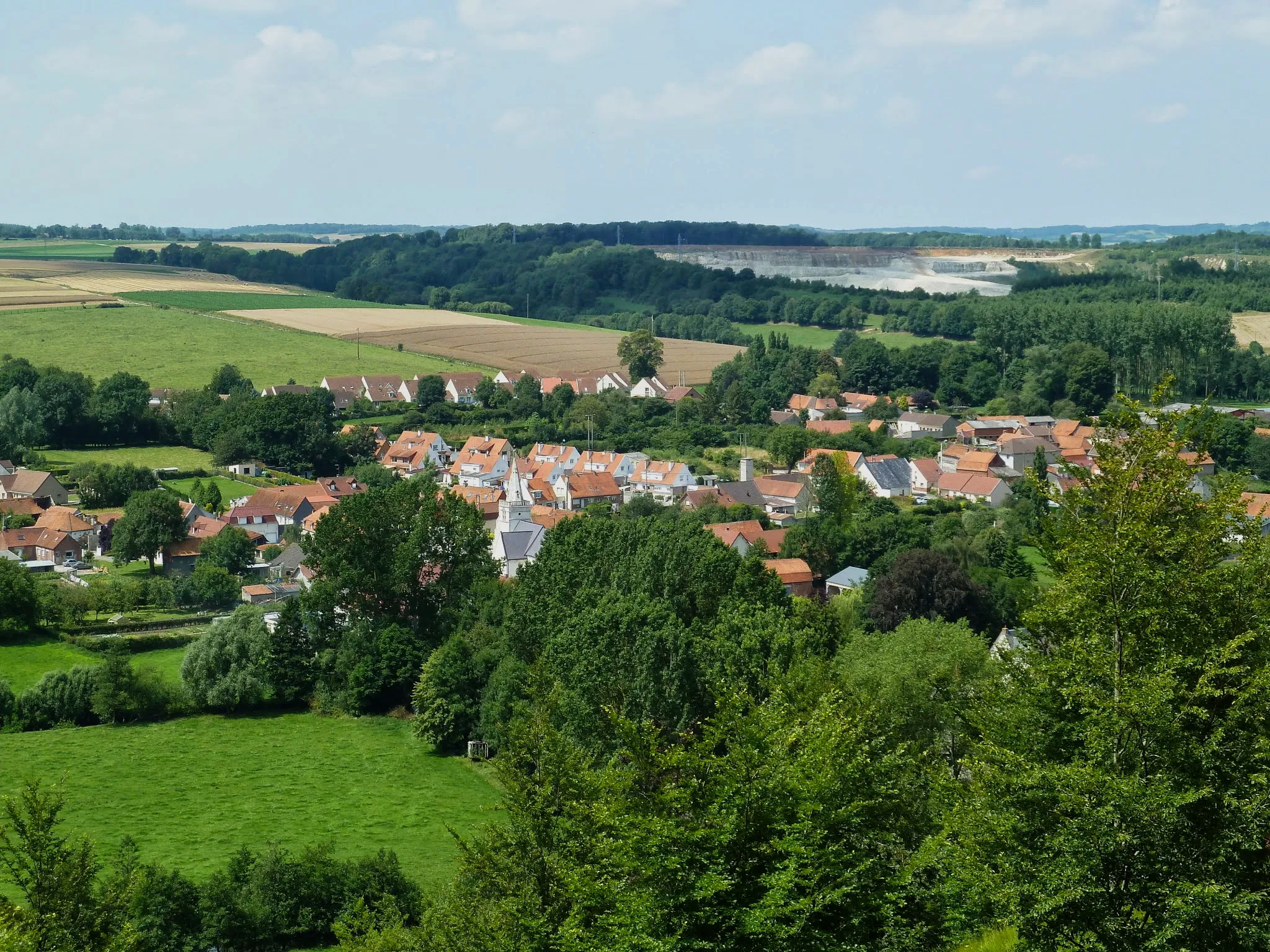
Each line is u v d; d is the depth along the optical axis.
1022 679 34.62
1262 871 30.86
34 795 39.41
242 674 99.00
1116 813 29.03
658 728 36.31
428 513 110.94
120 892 40.59
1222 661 30.62
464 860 41.12
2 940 34.16
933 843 33.00
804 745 34.91
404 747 91.50
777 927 30.03
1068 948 29.09
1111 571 32.22
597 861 36.28
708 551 92.38
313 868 58.75
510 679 86.12
